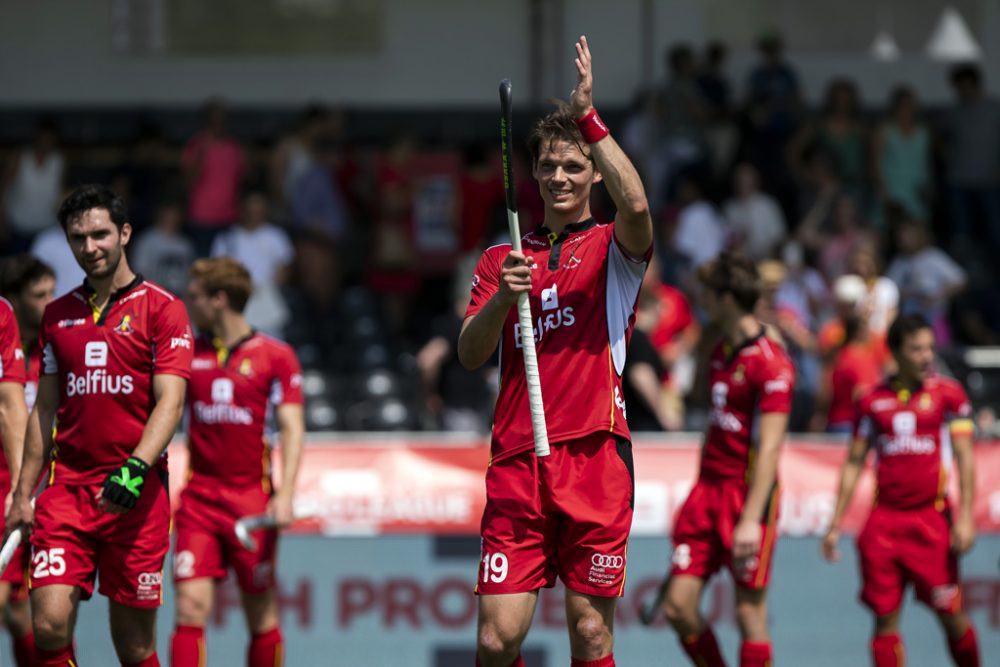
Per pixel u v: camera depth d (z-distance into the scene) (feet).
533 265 56.08
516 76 175.01
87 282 66.23
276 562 89.40
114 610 66.90
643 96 161.89
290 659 96.07
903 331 87.76
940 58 179.42
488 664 57.00
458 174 157.38
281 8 173.99
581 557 56.65
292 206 151.23
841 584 97.35
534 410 55.36
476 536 97.19
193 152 149.28
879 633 89.20
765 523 80.74
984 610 97.45
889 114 159.43
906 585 89.35
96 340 65.31
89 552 65.77
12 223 150.92
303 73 174.29
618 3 174.29
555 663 96.02
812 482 97.81
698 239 141.59
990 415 104.83
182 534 81.25
